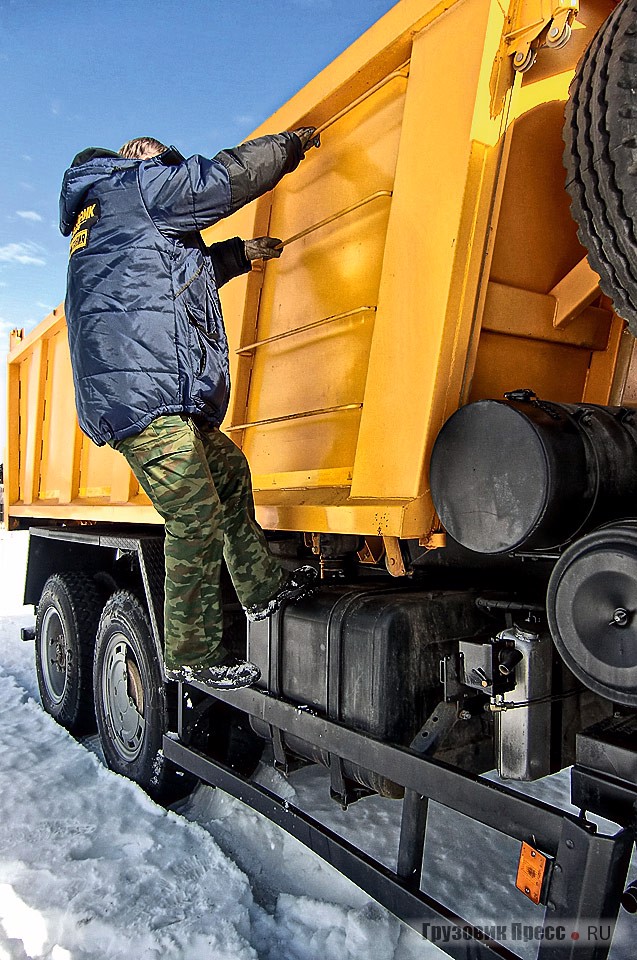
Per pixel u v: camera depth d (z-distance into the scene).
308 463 2.58
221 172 2.17
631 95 1.48
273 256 2.71
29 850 2.74
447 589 2.29
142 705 3.31
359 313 2.38
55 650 4.48
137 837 2.83
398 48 2.21
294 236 2.69
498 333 2.13
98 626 3.91
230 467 2.44
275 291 2.86
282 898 2.43
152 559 3.29
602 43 1.57
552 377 2.29
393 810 3.04
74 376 2.29
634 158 1.48
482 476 1.79
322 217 2.62
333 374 2.49
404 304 2.08
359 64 2.30
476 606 2.19
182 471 2.18
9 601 9.71
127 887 2.47
